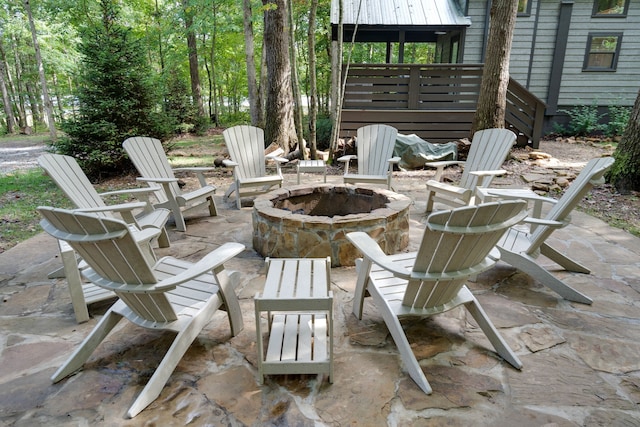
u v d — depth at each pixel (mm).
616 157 4891
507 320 2172
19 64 17406
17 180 6215
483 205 1436
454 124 7570
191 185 5715
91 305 2416
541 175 5555
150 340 2041
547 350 1909
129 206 2592
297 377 1744
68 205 4742
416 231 3646
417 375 1672
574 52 9805
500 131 3908
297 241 2912
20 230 3883
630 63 9742
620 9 9430
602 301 2373
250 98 8055
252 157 4816
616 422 1479
